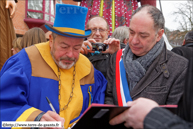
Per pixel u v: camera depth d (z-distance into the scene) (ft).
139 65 5.73
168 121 2.78
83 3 12.36
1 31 11.66
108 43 7.72
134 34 5.69
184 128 2.71
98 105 3.28
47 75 5.91
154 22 5.52
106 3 12.19
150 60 5.74
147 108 3.09
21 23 35.19
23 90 5.50
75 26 5.68
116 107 3.27
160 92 5.44
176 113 3.41
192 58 3.30
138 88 5.66
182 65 5.52
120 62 6.42
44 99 5.66
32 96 5.66
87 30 6.41
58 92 5.95
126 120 3.39
